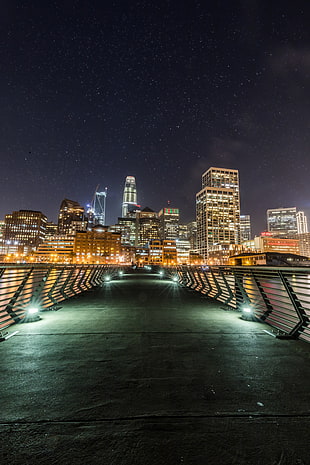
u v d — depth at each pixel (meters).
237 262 150.88
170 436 2.63
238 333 6.73
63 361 4.73
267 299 7.98
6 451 2.40
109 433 2.68
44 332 6.81
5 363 4.62
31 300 8.59
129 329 7.14
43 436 2.62
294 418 2.97
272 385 3.82
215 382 3.91
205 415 3.01
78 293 16.17
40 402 3.29
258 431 2.72
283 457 2.35
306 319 6.27
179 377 4.08
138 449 2.44
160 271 41.47
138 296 14.97
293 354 5.16
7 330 7.00
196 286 18.97
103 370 4.33
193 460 2.31
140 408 3.16
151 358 4.92
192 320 8.31
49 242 183.88
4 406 3.19
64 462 2.27
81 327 7.36
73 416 2.98
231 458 2.33
